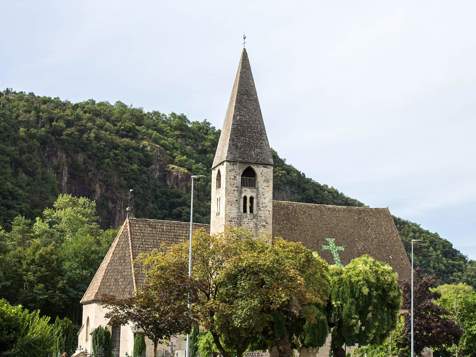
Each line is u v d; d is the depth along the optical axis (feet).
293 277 178.50
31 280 342.64
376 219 333.01
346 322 229.25
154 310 172.55
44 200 625.00
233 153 280.72
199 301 174.81
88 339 268.21
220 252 184.96
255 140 285.02
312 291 199.11
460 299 300.40
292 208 320.91
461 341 293.23
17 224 482.28
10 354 173.47
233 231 197.47
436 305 264.31
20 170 643.45
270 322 197.98
